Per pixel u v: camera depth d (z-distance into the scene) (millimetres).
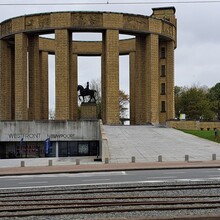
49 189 20328
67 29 58969
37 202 16703
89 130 48875
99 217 13938
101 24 59219
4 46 65438
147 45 62969
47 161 38281
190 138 48906
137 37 65188
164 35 64625
